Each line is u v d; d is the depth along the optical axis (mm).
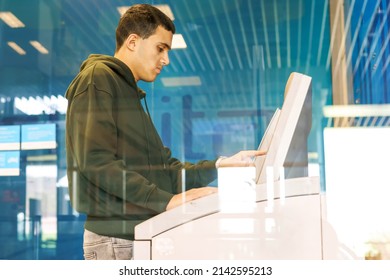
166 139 1265
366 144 1051
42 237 1246
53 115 1350
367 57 1312
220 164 1094
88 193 1147
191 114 1278
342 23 1327
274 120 1115
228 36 1330
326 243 966
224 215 984
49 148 1322
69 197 1171
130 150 1180
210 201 999
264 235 975
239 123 1266
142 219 1087
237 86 1294
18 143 1330
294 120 1022
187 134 1266
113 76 1224
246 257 969
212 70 1305
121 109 1206
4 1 1490
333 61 1313
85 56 1391
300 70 1305
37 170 1314
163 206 1060
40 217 1268
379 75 1301
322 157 1059
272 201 980
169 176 1190
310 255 963
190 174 1186
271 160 1001
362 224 973
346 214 980
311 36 1322
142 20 1287
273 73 1303
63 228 1230
